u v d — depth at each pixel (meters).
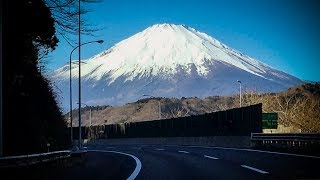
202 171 19.25
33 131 28.31
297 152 27.00
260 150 31.81
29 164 17.14
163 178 17.22
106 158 35.03
